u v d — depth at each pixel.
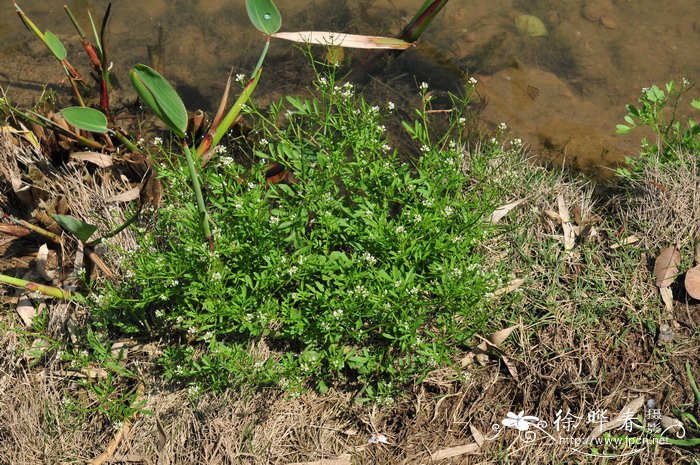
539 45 1.80
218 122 1.54
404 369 1.40
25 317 1.49
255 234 1.40
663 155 1.57
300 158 1.46
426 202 1.42
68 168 1.58
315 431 1.39
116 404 1.39
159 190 1.54
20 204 1.58
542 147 1.65
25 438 1.41
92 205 1.55
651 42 1.79
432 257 1.43
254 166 1.46
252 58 1.80
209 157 1.53
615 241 1.50
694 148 1.56
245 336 1.44
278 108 1.49
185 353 1.41
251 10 1.50
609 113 1.70
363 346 1.43
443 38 1.81
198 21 1.86
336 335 1.39
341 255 1.40
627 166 1.62
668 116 1.68
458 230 1.43
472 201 1.48
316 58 1.78
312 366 1.38
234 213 1.40
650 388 1.39
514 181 1.55
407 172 1.48
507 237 1.51
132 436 1.40
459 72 1.76
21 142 1.60
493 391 1.41
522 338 1.43
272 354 1.43
